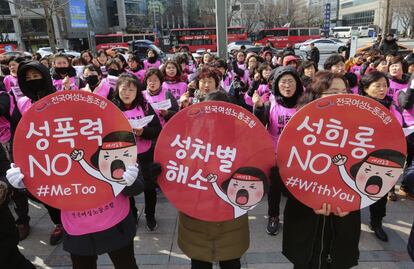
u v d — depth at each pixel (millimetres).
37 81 2951
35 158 1840
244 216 2107
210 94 2074
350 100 1725
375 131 1741
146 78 3854
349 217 1996
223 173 1883
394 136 1734
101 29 54188
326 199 1851
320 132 1780
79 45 43438
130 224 2117
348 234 2014
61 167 1859
